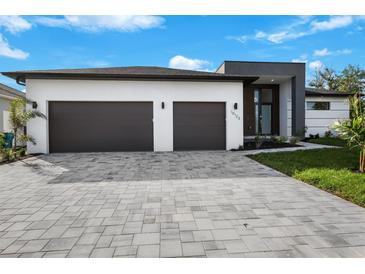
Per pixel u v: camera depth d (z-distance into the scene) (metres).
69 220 3.19
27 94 9.42
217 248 2.46
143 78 9.82
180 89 10.23
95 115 9.95
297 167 6.24
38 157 8.66
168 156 8.76
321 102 16.34
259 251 2.40
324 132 16.17
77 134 9.88
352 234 2.72
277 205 3.69
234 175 5.77
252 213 3.38
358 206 3.63
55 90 9.59
